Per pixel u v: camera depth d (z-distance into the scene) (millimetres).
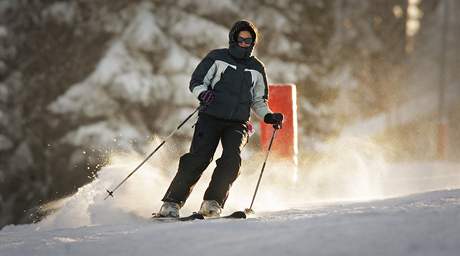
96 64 68750
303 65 76438
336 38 91188
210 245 10539
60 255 11133
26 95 69625
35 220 21984
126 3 71188
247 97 16484
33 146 66938
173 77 66188
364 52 92750
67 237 12602
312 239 10094
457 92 105688
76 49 72125
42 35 72312
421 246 9406
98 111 64500
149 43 67375
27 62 71438
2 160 65562
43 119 67250
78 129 63469
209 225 12172
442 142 46750
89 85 65562
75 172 63844
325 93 79938
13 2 71812
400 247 9414
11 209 65375
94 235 12461
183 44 69625
